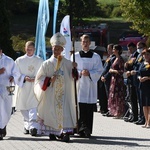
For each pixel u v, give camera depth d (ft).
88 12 160.56
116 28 200.44
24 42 161.38
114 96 69.10
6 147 44.91
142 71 58.80
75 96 48.44
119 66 68.85
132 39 134.51
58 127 48.06
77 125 48.47
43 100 48.75
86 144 46.21
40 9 62.18
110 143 46.93
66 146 45.01
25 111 53.93
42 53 62.44
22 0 213.66
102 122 65.10
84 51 52.11
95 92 51.52
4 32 119.75
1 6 119.75
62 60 48.93
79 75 50.72
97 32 138.10
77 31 138.51
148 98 58.65
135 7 100.42
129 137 51.11
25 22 207.51
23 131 56.65
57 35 49.19
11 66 52.49
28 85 53.88
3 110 51.31
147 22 101.35
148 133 54.34
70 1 51.57
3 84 52.03
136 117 64.39
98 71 51.75
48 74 48.80
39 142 47.62
